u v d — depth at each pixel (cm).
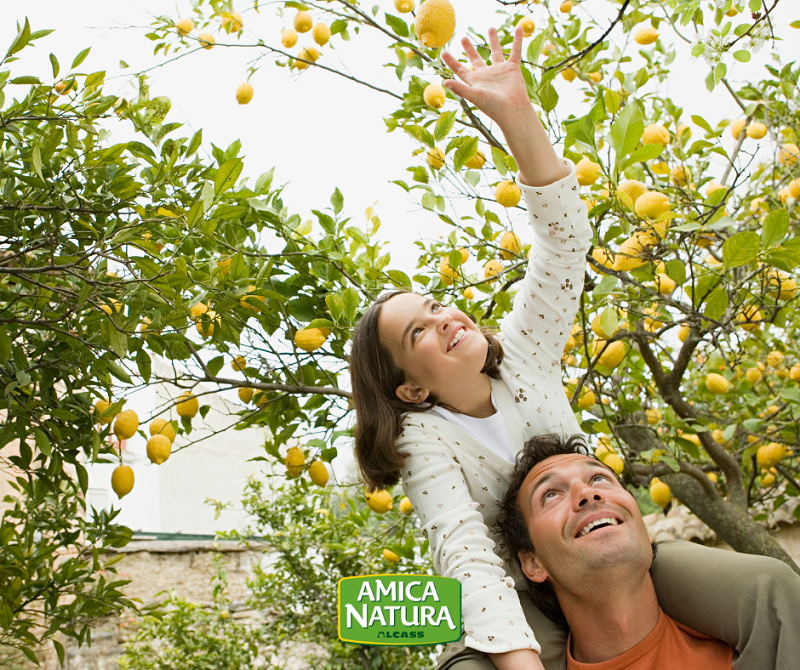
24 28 184
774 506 387
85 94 209
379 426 190
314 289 268
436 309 194
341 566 533
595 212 238
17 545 260
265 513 570
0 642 260
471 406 195
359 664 495
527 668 144
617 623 153
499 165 243
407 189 261
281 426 270
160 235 211
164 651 559
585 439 189
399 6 253
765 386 376
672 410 313
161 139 219
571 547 154
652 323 303
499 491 187
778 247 214
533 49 235
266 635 579
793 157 315
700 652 150
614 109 226
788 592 140
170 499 953
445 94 248
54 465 212
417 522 344
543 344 197
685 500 335
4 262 185
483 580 158
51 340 206
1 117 191
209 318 217
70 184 204
